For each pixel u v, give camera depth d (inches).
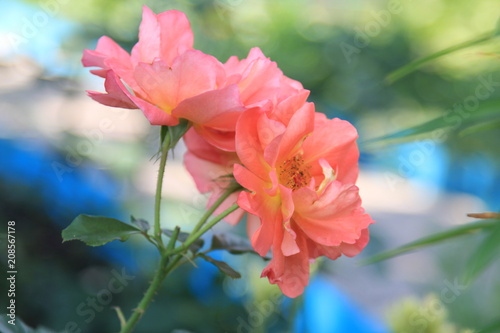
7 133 54.6
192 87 20.8
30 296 44.9
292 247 20.7
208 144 23.0
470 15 88.2
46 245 48.3
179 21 21.7
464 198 116.1
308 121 20.9
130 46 55.5
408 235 108.3
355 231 21.0
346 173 22.1
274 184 20.6
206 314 45.4
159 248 21.4
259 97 21.3
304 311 31.9
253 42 71.8
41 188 50.4
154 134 59.6
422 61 21.7
